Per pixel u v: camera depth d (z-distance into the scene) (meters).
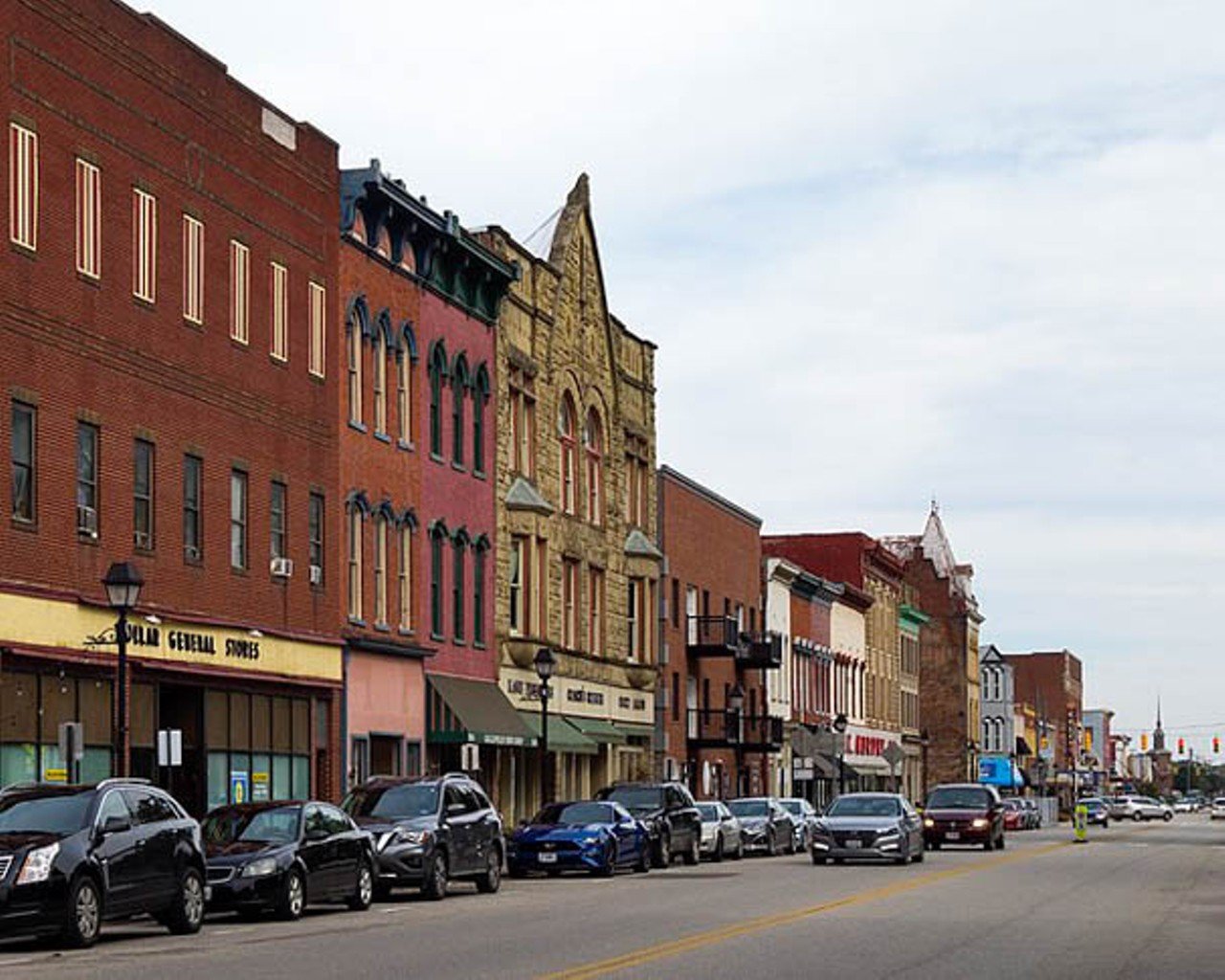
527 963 22.02
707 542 80.56
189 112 40.50
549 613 61.28
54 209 35.06
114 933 27.00
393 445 50.75
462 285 55.53
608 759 66.81
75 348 35.69
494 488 57.72
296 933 26.75
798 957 23.11
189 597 39.81
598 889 38.34
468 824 36.25
